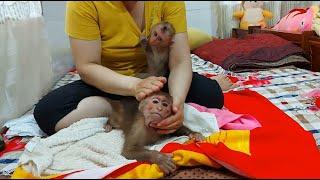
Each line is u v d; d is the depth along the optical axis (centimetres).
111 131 133
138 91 117
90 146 121
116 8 133
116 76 128
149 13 138
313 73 201
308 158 103
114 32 138
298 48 221
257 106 154
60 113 136
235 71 214
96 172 97
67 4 135
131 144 116
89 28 132
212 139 115
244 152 106
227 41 253
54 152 119
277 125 126
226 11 285
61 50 253
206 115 130
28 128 148
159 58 138
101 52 141
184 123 128
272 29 248
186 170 102
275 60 217
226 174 98
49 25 245
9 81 170
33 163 111
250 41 237
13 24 180
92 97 139
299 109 151
